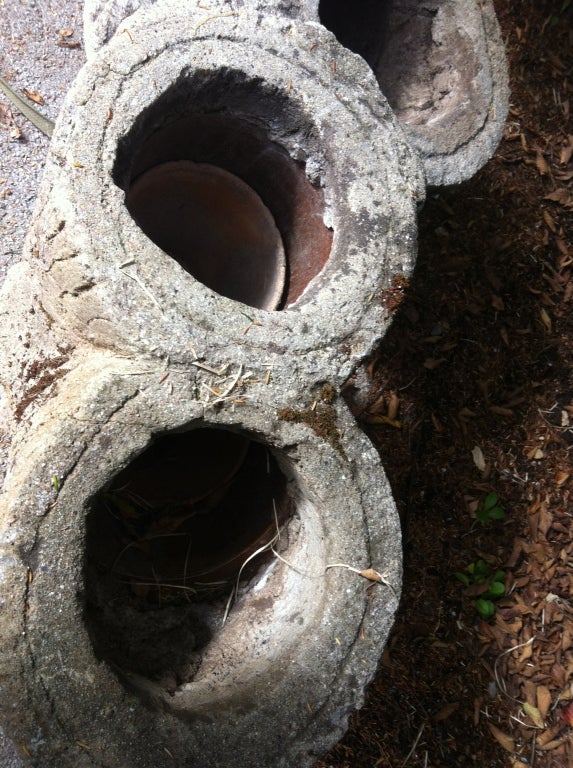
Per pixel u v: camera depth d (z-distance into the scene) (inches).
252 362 30.3
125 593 33.2
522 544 50.3
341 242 33.7
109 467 28.5
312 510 32.1
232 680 31.4
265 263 37.2
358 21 44.3
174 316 29.6
